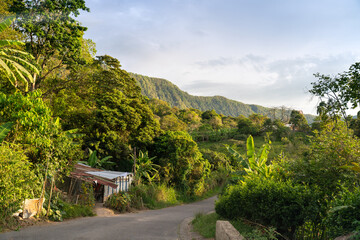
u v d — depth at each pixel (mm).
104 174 19812
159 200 25188
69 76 31734
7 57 19078
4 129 10359
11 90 23594
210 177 43562
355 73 9484
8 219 8586
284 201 8258
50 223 10031
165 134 34594
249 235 7055
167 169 30938
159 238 8766
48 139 11289
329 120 10258
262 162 15500
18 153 9945
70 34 26547
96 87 32719
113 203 18516
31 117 10930
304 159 10336
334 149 9102
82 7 26375
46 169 11023
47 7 24875
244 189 9617
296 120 77062
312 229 8633
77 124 29438
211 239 8773
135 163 26766
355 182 8352
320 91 10289
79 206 13906
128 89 37312
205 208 24562
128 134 31719
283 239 8336
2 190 8539
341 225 5848
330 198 8836
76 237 7742
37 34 23953
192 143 33688
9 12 24516
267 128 84000
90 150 25969
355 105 9773
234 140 82938
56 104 30047
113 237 8219
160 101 160500
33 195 10422
